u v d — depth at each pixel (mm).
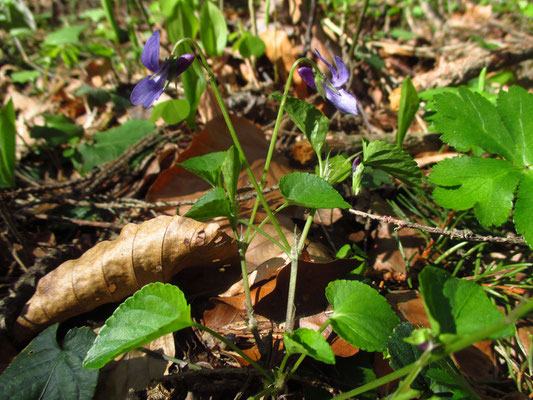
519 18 420
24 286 143
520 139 143
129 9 396
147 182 206
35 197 192
